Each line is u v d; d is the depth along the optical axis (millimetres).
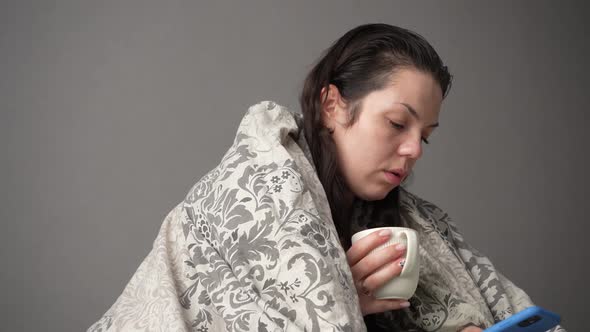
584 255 3695
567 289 3656
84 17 3145
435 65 1144
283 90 3307
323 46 3393
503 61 3758
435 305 1212
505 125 3713
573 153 3770
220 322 920
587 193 3746
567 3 3875
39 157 3010
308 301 861
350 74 1142
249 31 3328
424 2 3646
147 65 3186
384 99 1105
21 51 3057
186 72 3223
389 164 1133
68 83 3088
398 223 1271
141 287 1028
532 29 3816
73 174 3031
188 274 980
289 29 3373
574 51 3852
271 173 992
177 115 3180
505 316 1282
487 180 3648
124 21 3189
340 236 1189
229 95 3252
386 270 986
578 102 3814
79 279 2959
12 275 2902
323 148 1140
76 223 3000
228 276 924
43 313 2904
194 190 1090
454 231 1382
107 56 3146
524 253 3637
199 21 3277
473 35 3727
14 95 3021
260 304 873
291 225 924
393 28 1180
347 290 910
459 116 3672
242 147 1050
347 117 1136
